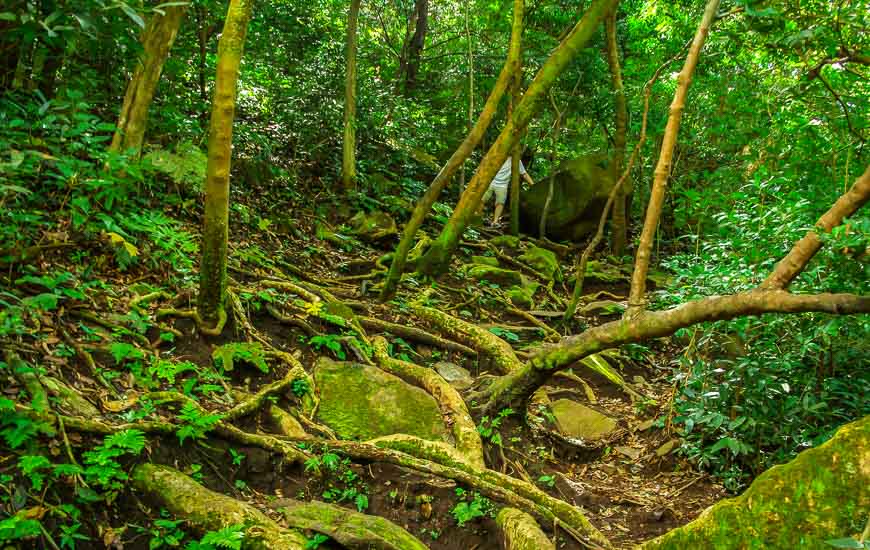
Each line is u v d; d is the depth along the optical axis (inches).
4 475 115.1
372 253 313.1
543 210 427.2
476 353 239.8
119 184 185.5
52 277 159.6
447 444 170.6
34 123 172.1
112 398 145.0
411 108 487.5
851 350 178.4
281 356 188.4
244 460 150.3
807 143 235.3
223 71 157.2
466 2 442.6
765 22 157.8
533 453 195.6
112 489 126.4
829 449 107.9
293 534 129.2
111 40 169.0
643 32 426.9
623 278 375.2
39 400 126.5
